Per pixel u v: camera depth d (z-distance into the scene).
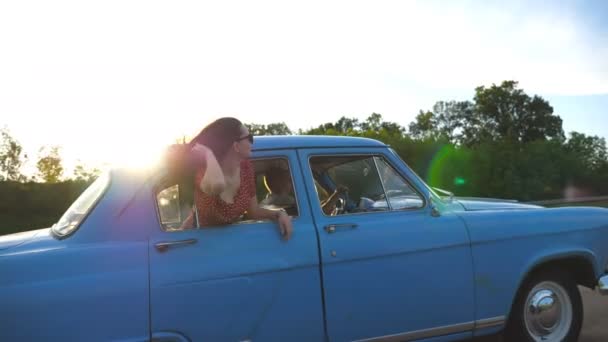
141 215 2.87
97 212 2.82
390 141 33.91
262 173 3.44
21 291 2.53
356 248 3.21
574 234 3.85
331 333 3.13
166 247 2.83
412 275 3.34
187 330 2.79
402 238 3.34
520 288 3.76
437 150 33.97
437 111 83.56
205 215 2.98
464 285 3.48
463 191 33.97
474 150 36.47
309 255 3.10
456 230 3.49
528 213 3.79
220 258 2.91
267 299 2.98
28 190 19.81
